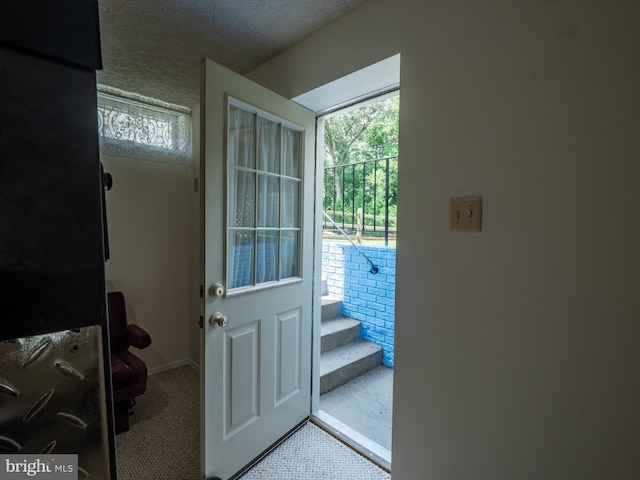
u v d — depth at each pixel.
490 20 0.98
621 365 0.80
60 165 0.39
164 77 2.01
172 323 2.58
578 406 0.86
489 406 1.02
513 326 0.96
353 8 1.34
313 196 1.84
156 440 1.70
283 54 1.68
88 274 0.42
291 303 1.72
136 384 1.75
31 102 0.37
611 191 0.80
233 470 1.42
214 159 1.29
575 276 0.86
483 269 1.02
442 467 1.14
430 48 1.11
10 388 0.37
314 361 1.92
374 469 1.50
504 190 0.97
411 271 1.20
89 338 0.43
